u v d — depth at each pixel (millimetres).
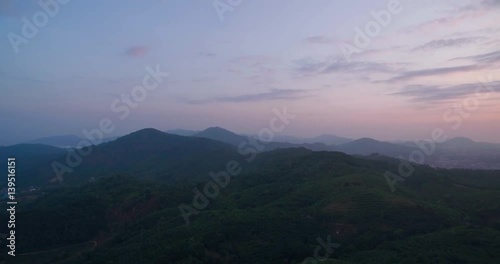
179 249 54250
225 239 58531
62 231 77312
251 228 61656
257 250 56344
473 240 52531
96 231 80875
